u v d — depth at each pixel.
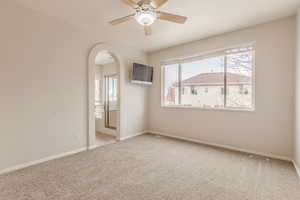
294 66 2.43
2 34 2.09
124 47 3.83
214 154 2.83
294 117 2.42
